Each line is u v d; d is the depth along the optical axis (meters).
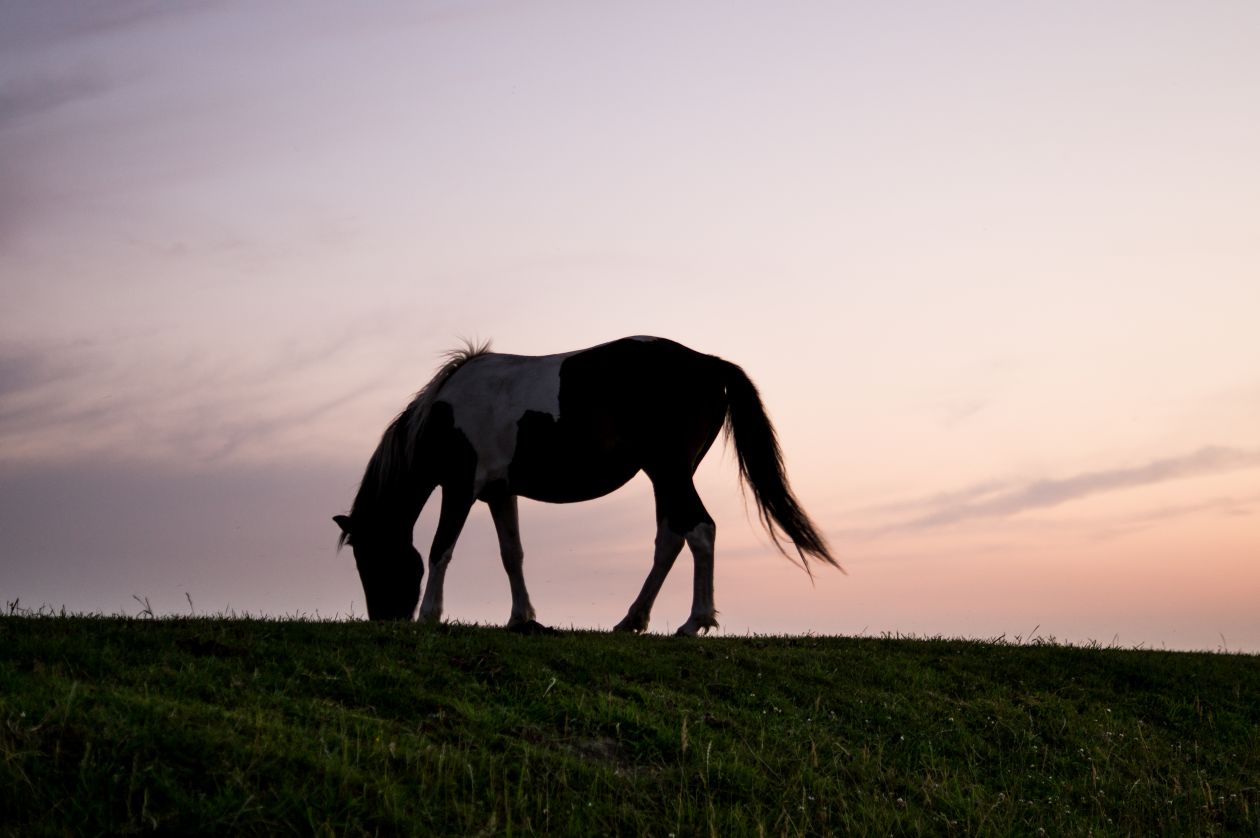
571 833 6.03
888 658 10.45
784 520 10.65
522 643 8.87
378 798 5.79
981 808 7.50
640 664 8.87
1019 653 11.27
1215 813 8.35
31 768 5.30
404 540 11.38
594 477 10.77
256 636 8.06
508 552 10.95
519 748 6.88
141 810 5.21
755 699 8.66
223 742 5.84
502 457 10.72
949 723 9.09
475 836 5.74
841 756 7.97
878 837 6.78
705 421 10.71
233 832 5.27
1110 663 11.27
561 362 10.80
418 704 7.29
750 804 6.84
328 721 6.65
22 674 6.36
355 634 8.49
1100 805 8.09
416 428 11.07
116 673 6.80
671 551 10.66
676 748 7.38
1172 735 9.91
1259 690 11.08
